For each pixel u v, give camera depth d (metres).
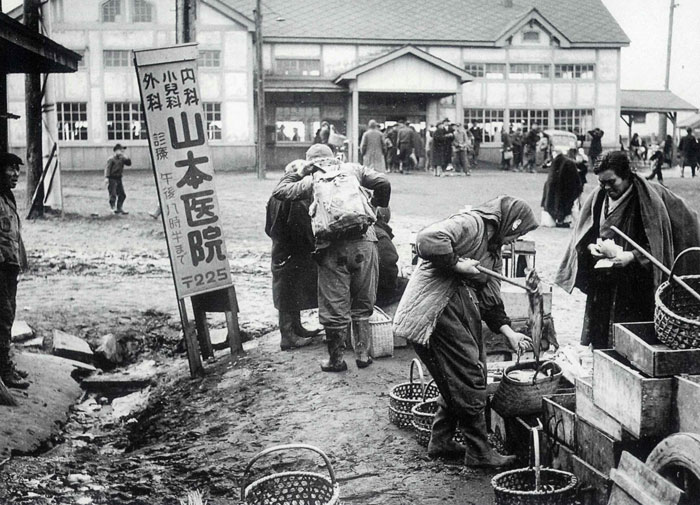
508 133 37.59
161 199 8.21
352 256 7.14
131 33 33.12
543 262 13.09
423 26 37.88
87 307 10.53
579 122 38.62
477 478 5.02
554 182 17.78
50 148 19.53
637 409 3.99
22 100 33.03
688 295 4.76
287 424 6.29
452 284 5.06
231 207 20.41
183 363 8.82
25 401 7.08
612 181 5.34
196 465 5.77
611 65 38.47
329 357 7.36
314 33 36.34
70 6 32.91
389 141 31.97
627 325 4.52
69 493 5.26
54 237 16.41
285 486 4.55
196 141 8.28
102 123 33.38
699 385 3.80
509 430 5.30
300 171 7.29
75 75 33.12
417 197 22.36
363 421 6.12
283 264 8.13
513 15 39.41
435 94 36.28
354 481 5.12
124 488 5.38
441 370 5.09
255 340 9.14
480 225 5.05
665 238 5.23
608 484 4.21
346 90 35.53
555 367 5.34
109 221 18.70
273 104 36.09
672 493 3.59
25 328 9.34
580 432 4.53
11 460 5.85
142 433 6.97
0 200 6.91
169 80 8.16
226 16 33.75
